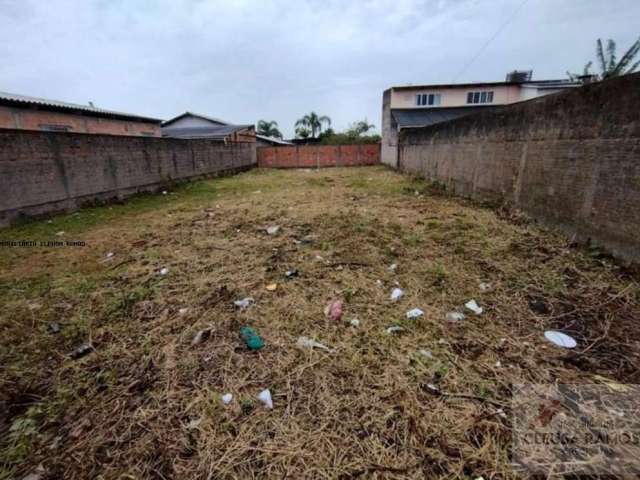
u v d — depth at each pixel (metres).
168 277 2.84
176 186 9.13
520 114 4.35
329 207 5.68
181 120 21.58
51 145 5.49
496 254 3.08
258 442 1.26
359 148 17.47
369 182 9.33
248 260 3.20
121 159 7.15
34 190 5.21
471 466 1.14
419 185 8.09
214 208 5.95
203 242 3.84
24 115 8.81
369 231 4.02
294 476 1.13
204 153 11.05
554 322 1.99
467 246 3.33
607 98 2.85
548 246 3.22
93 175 6.40
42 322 2.19
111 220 5.17
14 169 4.89
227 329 2.03
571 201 3.37
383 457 1.18
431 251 3.23
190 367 1.70
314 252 3.35
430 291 2.43
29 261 3.35
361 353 1.76
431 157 8.44
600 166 2.96
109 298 2.49
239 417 1.38
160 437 1.30
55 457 1.22
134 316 2.22
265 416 1.38
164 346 1.88
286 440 1.27
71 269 3.11
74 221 5.12
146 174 8.02
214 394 1.50
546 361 1.64
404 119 14.35
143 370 1.69
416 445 1.22
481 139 5.55
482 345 1.79
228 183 10.02
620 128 2.71
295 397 1.47
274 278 2.76
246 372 1.64
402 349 1.77
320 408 1.41
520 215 4.30
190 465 1.18
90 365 1.74
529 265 2.80
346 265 2.97
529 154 4.14
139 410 1.43
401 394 1.46
